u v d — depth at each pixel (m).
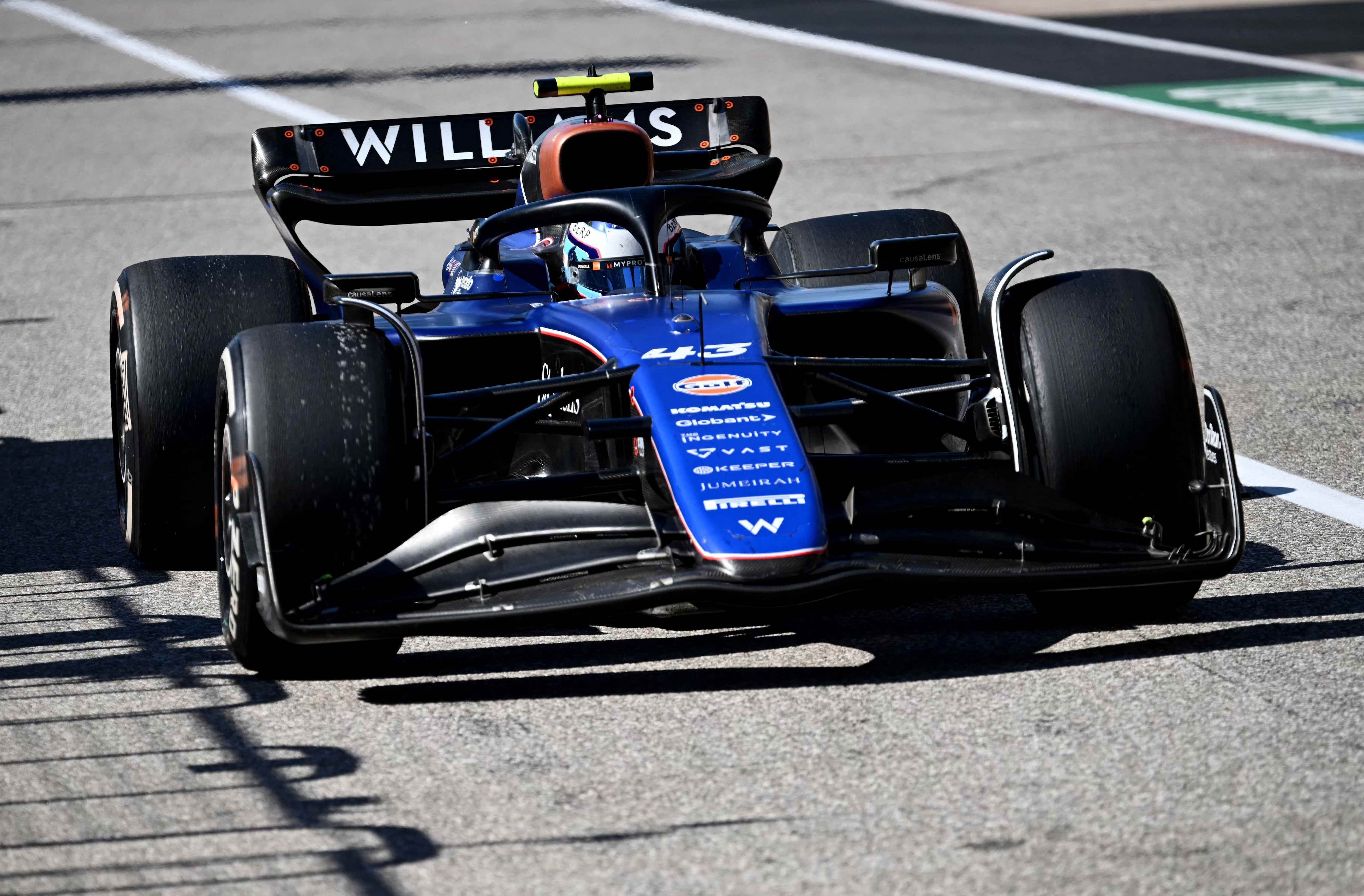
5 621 18.77
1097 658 16.39
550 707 15.70
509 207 24.92
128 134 62.66
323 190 24.06
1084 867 12.22
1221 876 12.04
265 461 15.56
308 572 15.55
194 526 20.20
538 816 13.37
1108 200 46.97
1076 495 16.81
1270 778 13.55
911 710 15.23
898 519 16.55
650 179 20.95
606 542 15.59
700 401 16.44
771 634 17.70
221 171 55.00
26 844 13.15
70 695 16.38
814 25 87.44
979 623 17.77
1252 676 15.73
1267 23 86.88
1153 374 16.88
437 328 18.42
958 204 46.75
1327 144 55.12
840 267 22.70
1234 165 51.94
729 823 13.12
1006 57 77.25
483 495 16.52
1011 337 17.67
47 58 82.12
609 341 17.62
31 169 56.53
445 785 14.01
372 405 16.05
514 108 63.72
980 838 12.71
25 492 24.39
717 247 21.73
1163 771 13.73
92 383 31.03
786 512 15.23
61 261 42.88
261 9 95.38
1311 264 38.56
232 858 12.83
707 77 72.12
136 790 14.11
